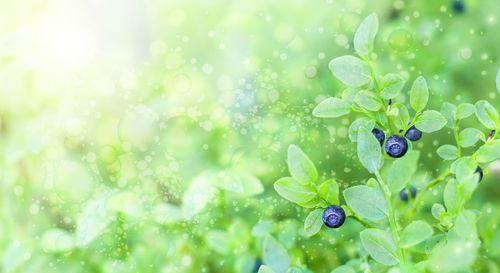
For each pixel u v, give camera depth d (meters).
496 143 0.43
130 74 0.81
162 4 1.00
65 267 0.54
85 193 0.61
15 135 0.65
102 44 0.86
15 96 0.68
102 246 0.55
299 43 0.85
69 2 0.77
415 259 0.47
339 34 0.85
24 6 0.72
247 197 0.57
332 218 0.43
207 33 0.96
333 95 0.72
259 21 0.93
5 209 0.59
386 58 0.78
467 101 0.69
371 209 0.43
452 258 0.41
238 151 0.64
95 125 0.70
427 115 0.44
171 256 0.55
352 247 0.54
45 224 0.60
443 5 0.85
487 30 0.80
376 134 0.46
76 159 0.66
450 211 0.43
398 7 0.86
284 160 0.63
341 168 0.61
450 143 0.59
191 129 0.67
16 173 0.62
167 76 0.82
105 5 0.84
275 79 0.78
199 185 0.54
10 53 0.69
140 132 0.68
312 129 0.66
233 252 0.54
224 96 0.74
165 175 0.62
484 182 0.52
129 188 0.61
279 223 0.55
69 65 0.75
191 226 0.56
